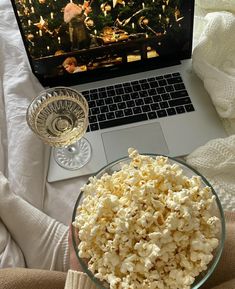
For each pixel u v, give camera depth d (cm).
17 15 74
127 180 54
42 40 78
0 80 85
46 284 60
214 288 58
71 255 63
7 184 72
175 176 54
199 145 77
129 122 81
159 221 51
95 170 76
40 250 68
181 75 86
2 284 59
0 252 67
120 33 79
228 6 90
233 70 81
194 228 50
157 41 82
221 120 80
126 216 50
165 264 50
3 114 83
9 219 70
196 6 93
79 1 73
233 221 66
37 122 79
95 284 54
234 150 72
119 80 86
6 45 87
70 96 81
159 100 83
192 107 81
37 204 74
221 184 72
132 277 50
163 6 76
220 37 81
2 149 79
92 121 81
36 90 85
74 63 83
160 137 79
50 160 78
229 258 61
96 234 51
